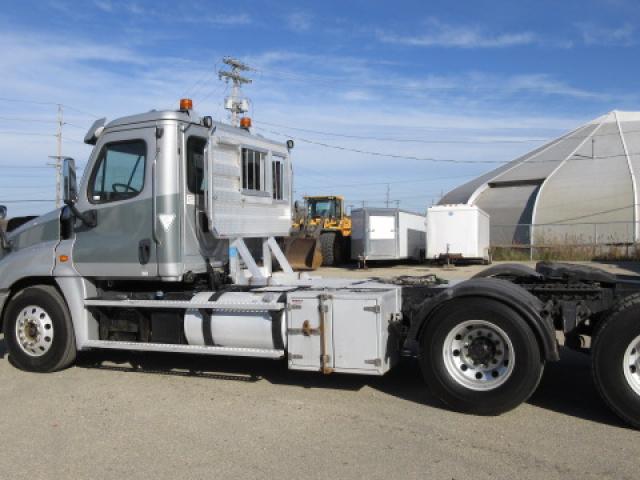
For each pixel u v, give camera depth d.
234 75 52.75
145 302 6.86
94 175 7.18
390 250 25.84
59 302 7.29
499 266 6.85
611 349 5.09
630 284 5.92
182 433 5.22
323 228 28.23
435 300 5.62
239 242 7.17
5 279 7.55
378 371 5.81
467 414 5.57
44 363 7.29
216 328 6.57
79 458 4.73
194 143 7.04
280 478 4.30
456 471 4.34
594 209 38.25
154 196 6.75
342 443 4.92
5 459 4.75
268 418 5.57
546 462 4.47
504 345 5.45
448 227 25.44
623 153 42.16
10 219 8.53
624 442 4.83
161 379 7.01
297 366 6.13
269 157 7.88
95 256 7.09
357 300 5.88
